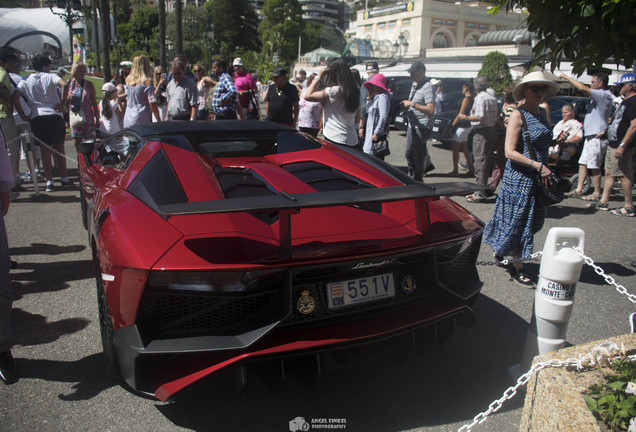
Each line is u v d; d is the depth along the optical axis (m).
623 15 1.77
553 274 2.30
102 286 2.33
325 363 2.24
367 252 2.11
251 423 2.23
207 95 8.58
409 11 62.56
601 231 5.56
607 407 1.59
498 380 2.61
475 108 6.52
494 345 2.99
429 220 2.30
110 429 2.16
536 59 2.25
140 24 92.69
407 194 2.08
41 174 7.93
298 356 2.00
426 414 2.32
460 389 2.53
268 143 3.31
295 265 1.97
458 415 2.32
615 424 1.56
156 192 2.39
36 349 2.83
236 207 1.76
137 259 1.94
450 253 2.44
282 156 3.18
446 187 2.27
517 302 3.63
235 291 1.93
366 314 2.23
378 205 2.65
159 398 1.95
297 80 14.35
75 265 4.15
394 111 14.33
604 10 1.82
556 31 2.08
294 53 95.75
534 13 2.10
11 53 6.23
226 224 2.17
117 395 2.41
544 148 3.62
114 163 3.38
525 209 3.68
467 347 2.96
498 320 3.33
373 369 2.70
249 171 2.85
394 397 2.45
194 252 1.96
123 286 1.98
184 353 1.90
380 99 5.95
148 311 1.96
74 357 2.75
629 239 5.29
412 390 2.51
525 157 3.55
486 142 6.52
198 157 2.81
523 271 3.91
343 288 2.18
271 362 1.99
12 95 6.27
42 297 3.52
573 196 7.29
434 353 2.88
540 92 3.53
